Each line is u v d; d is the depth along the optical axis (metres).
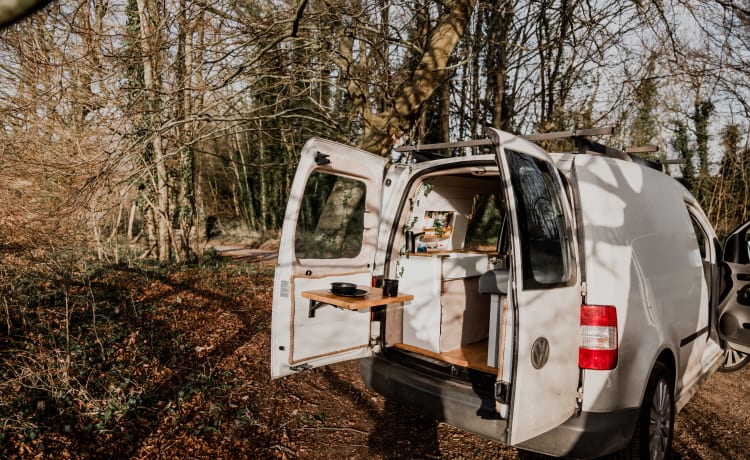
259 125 8.27
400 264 4.33
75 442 3.33
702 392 4.84
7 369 4.02
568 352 2.81
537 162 2.86
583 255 2.92
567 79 12.01
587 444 2.74
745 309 4.60
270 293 9.41
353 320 3.96
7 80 5.14
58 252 4.95
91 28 5.03
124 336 5.59
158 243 13.59
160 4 6.10
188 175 13.40
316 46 6.79
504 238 5.68
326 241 3.92
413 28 9.78
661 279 3.38
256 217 25.61
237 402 4.20
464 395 3.09
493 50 12.07
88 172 5.04
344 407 4.29
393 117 7.59
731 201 15.66
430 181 4.54
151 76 5.97
